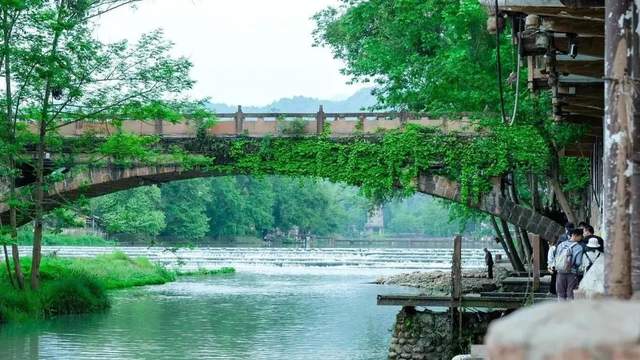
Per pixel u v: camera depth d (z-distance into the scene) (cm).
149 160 3234
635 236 813
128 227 3528
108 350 2386
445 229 16375
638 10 861
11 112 2995
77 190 3291
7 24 2894
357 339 2673
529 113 2903
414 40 3625
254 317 3288
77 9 3017
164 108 3088
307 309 3612
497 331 172
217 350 2414
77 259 5188
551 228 3077
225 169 3288
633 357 161
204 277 5734
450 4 3309
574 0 1315
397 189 3334
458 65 3142
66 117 3091
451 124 3148
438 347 2236
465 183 3120
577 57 1814
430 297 2239
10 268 3322
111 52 3006
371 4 3747
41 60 2912
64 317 3141
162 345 2494
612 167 782
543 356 163
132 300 3934
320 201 13188
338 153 3234
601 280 968
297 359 2255
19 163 3203
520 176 3766
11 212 3133
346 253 7575
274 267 6725
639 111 809
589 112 2473
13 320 2956
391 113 3225
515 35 1744
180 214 10331
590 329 167
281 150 3269
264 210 12156
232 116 3288
